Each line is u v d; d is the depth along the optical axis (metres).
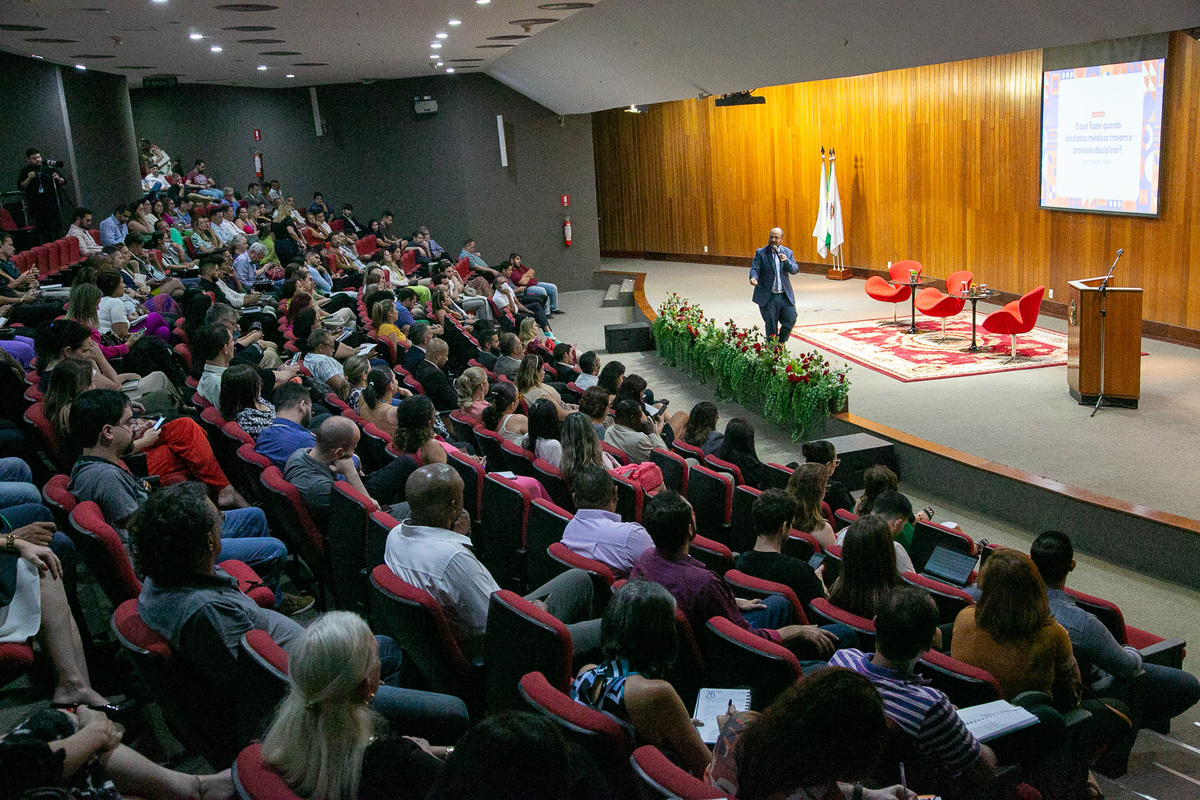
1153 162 11.77
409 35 12.45
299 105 19.61
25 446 4.78
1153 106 11.64
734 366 10.75
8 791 1.83
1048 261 13.94
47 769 1.87
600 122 23.88
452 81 19.05
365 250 16.91
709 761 2.43
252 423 5.20
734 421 6.66
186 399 6.46
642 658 2.47
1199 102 11.06
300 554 4.59
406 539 3.31
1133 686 3.65
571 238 20.42
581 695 2.50
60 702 3.10
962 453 7.92
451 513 3.34
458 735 2.89
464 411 6.71
